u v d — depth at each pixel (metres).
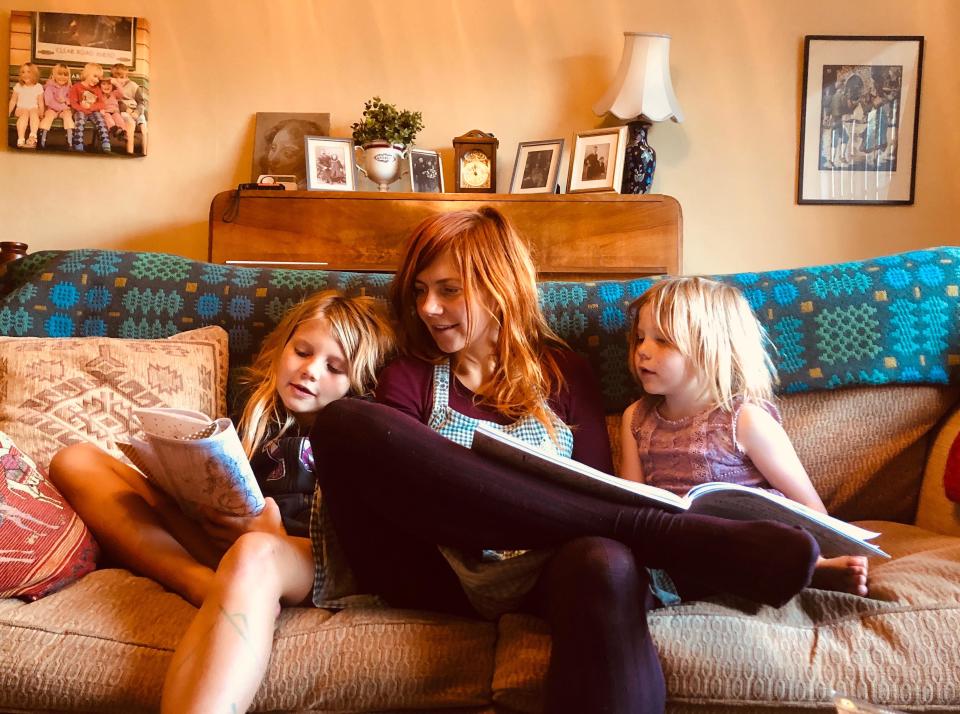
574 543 1.01
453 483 1.05
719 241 3.32
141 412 1.13
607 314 1.66
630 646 0.93
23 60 3.24
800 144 3.28
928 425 1.55
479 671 1.05
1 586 1.10
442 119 3.35
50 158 3.29
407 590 1.16
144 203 3.31
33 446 1.45
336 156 3.21
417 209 3.02
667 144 3.33
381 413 1.10
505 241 1.55
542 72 3.34
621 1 3.32
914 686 0.97
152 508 1.29
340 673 1.01
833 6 3.27
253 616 0.99
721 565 0.98
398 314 1.59
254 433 1.48
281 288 1.72
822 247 3.29
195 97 3.32
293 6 3.33
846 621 1.05
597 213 3.02
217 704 0.91
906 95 3.25
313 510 1.19
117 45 3.27
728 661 1.00
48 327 1.67
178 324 1.69
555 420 1.45
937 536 1.37
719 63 3.30
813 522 1.07
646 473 1.46
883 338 1.55
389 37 3.34
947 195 3.24
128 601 1.12
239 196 3.02
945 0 3.24
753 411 1.37
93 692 0.99
